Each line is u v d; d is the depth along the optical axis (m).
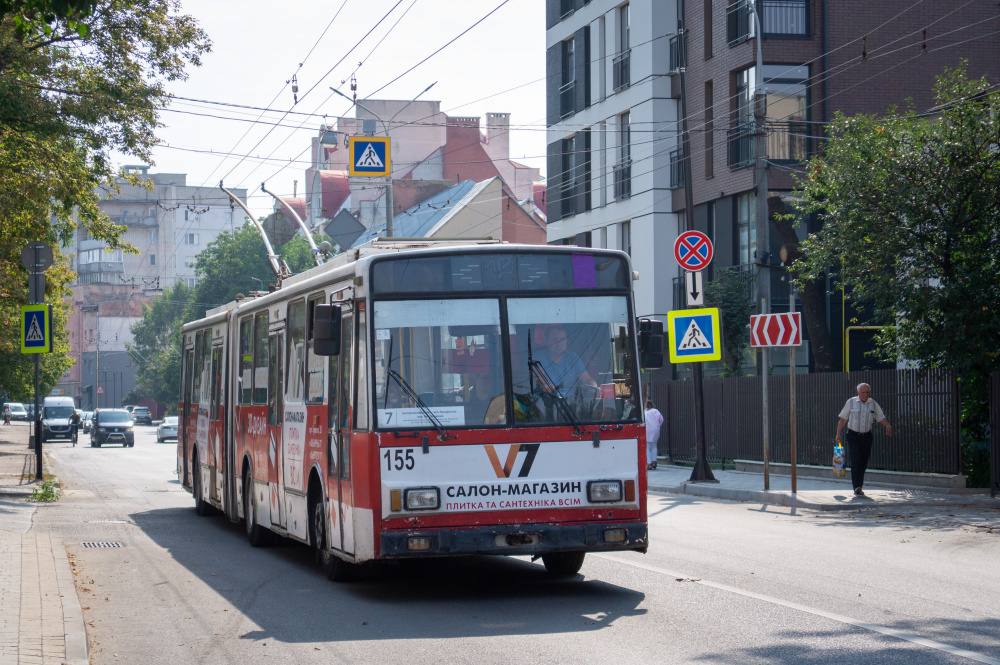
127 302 132.75
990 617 8.62
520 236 59.28
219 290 89.06
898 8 32.06
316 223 91.31
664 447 31.42
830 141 21.72
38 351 25.84
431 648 7.90
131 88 23.05
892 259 20.66
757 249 25.84
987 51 32.31
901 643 7.64
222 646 8.27
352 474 9.97
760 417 26.14
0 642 7.68
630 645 7.77
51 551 13.55
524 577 11.36
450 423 9.66
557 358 9.98
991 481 18.70
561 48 43.97
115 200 131.00
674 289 36.97
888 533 14.55
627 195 39.22
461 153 79.75
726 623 8.48
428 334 9.80
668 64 37.16
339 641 8.30
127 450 52.19
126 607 10.12
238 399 16.17
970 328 19.41
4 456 42.84
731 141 33.41
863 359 31.22
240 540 15.98
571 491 9.78
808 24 31.94
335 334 10.15
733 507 18.91
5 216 24.83
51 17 10.81
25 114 21.39
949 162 19.86
